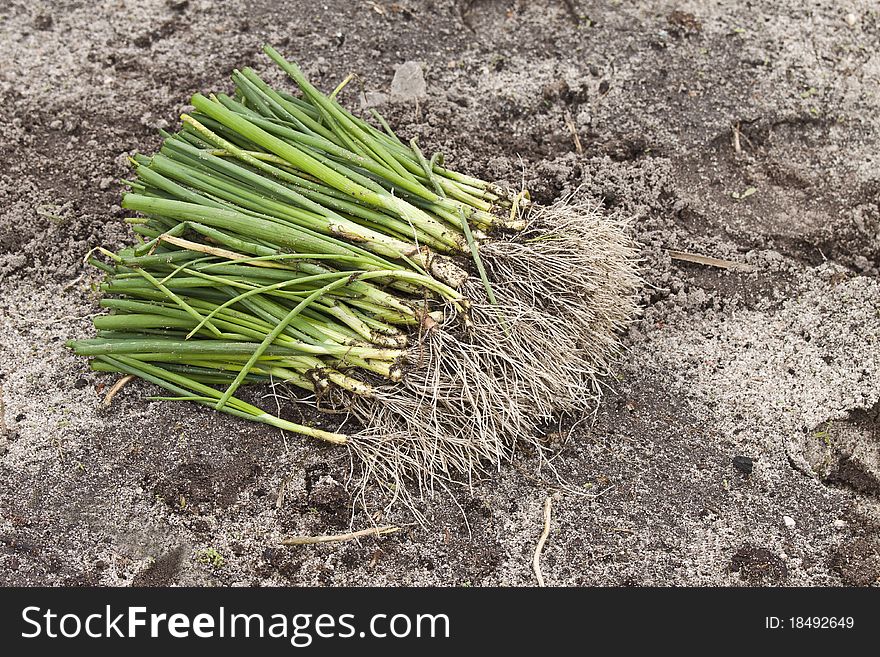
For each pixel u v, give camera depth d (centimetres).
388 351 104
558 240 109
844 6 139
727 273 119
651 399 112
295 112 112
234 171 108
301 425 108
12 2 137
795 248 121
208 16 136
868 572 104
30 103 129
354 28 135
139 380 111
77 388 111
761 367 114
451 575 103
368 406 107
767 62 134
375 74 131
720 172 126
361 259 105
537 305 108
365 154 110
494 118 128
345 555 104
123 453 108
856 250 121
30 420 110
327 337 105
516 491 107
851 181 125
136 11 136
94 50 133
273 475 107
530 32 136
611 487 107
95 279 118
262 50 133
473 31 136
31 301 116
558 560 104
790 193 125
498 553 104
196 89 130
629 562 104
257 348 104
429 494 107
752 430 110
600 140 127
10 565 103
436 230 107
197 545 104
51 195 122
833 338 115
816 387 112
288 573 103
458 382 106
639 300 117
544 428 111
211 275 106
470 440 106
